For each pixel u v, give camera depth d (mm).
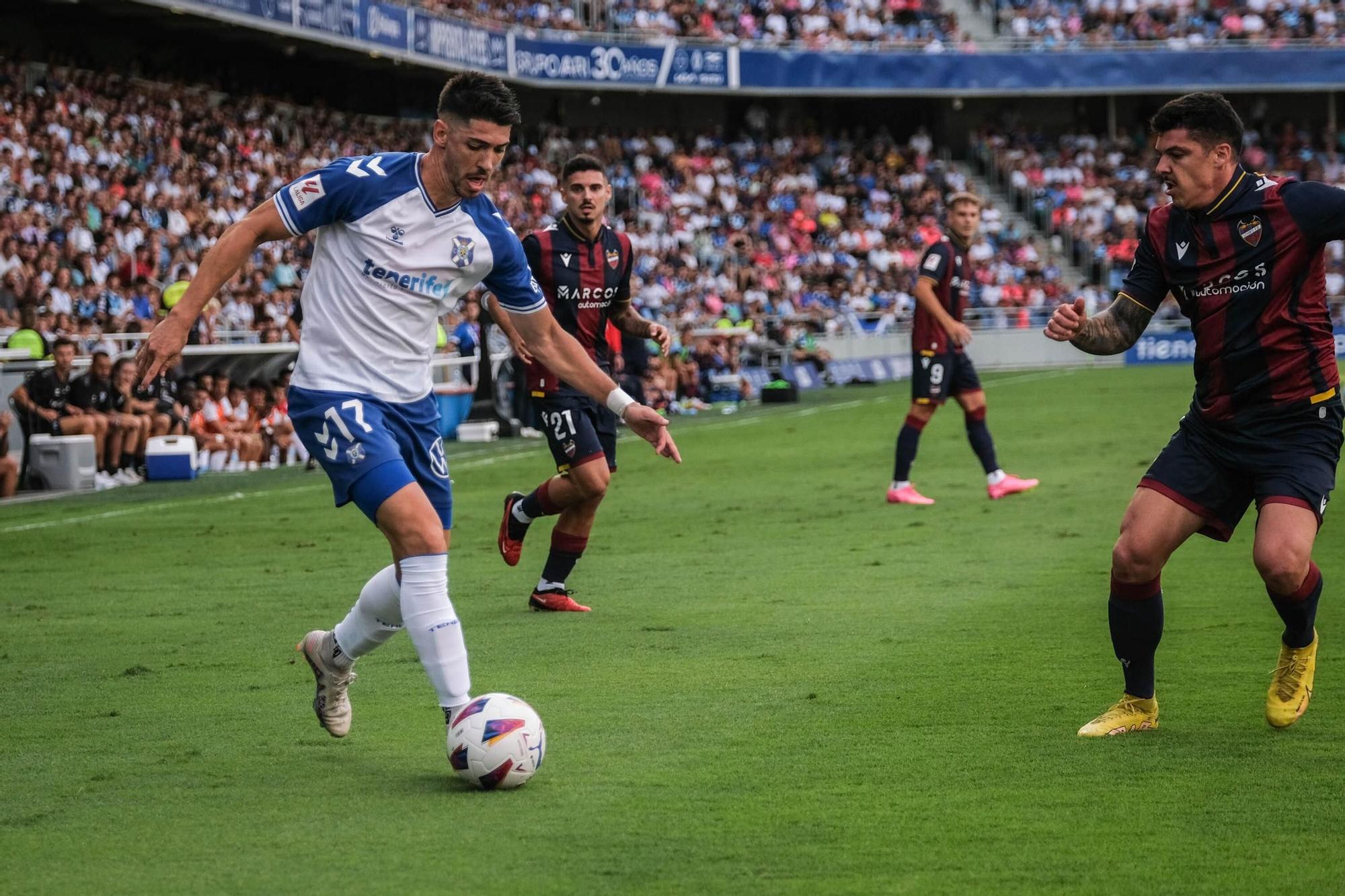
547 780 8094
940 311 21906
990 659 11273
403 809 7594
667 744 8844
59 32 49281
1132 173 78438
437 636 8227
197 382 33219
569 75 66062
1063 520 19984
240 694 10594
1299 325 8586
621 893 6262
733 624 13102
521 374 39688
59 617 14242
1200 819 7188
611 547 18703
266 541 20062
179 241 41562
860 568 16344
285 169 51094
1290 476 8617
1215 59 77125
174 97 49125
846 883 6355
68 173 40344
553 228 14102
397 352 8641
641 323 14539
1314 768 8078
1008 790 7742
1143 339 70250
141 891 6375
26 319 30703
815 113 80062
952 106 81500
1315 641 8969
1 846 7051
